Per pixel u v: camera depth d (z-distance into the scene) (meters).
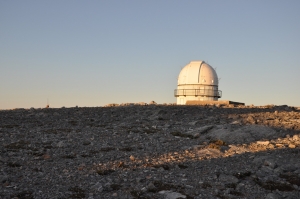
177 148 19.84
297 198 12.25
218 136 23.19
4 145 18.77
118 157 17.14
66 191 11.91
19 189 11.85
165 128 26.52
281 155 18.33
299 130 25.42
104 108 37.78
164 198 11.54
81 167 14.88
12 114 32.91
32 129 25.03
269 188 13.12
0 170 13.91
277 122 28.11
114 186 12.51
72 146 19.41
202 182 13.50
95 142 20.75
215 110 35.41
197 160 17.12
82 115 33.09
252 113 33.34
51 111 35.12
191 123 28.75
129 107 38.16
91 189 12.23
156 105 40.06
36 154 17.09
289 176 14.51
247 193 12.63
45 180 13.06
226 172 15.06
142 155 17.70
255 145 20.89
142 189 12.33
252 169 15.67
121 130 25.22
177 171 15.01
